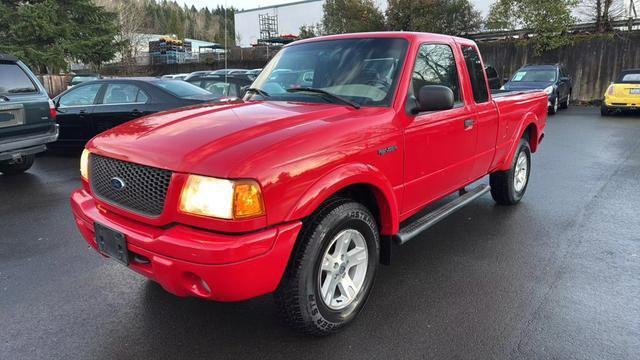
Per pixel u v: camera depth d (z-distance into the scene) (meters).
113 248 2.80
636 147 9.80
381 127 3.14
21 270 3.98
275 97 3.68
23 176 7.59
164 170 2.53
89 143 3.18
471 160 4.38
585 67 21.27
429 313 3.23
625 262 4.05
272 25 51.56
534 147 5.98
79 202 3.16
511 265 4.02
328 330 2.90
